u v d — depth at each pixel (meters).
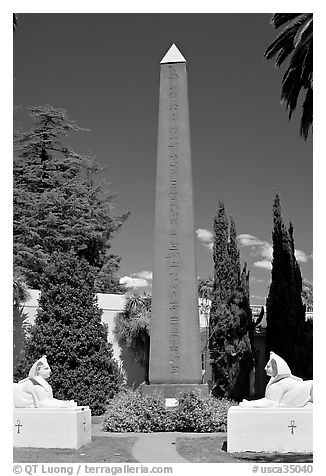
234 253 24.52
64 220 31.66
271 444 10.80
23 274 27.33
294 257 24.69
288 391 11.13
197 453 10.63
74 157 34.91
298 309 24.25
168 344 15.00
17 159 33.97
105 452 10.81
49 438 11.33
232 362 23.80
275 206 24.89
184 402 13.95
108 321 21.58
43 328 18.48
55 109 34.28
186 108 15.66
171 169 15.53
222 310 24.14
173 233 15.34
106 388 18.69
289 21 18.12
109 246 35.22
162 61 15.80
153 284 15.27
